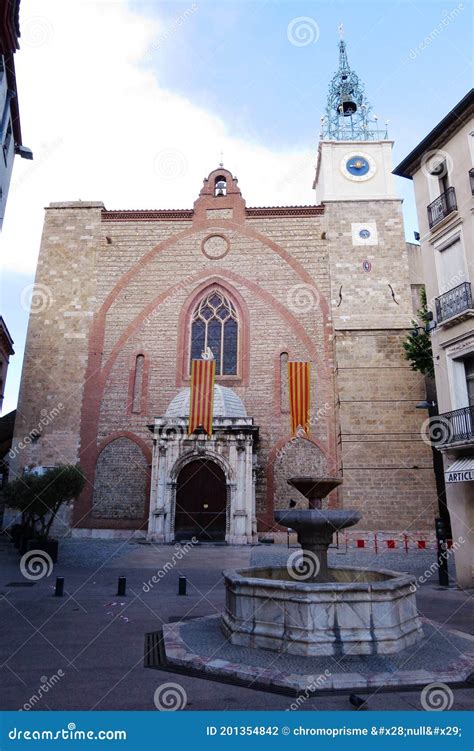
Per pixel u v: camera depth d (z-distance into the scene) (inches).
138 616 451.5
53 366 1354.6
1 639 372.5
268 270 1408.7
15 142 755.4
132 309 1400.1
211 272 1417.3
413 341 1214.9
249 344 1354.6
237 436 1170.6
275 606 336.8
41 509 877.2
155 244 1449.3
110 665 310.8
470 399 682.8
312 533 415.5
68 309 1403.8
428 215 766.5
